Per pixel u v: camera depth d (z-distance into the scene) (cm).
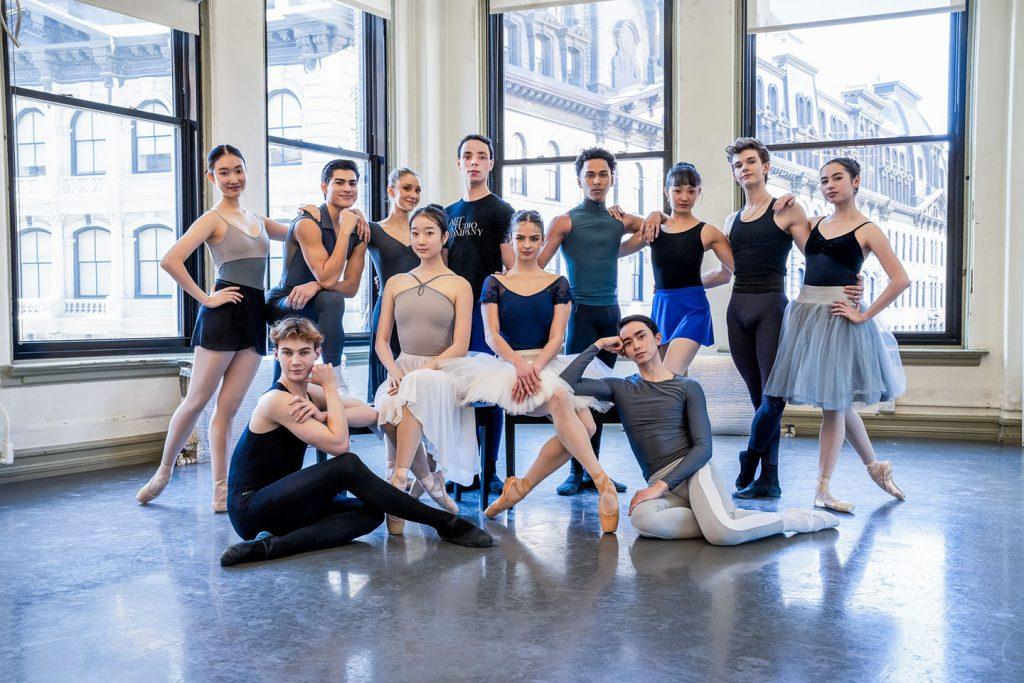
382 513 310
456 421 338
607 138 654
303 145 596
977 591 249
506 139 684
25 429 432
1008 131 539
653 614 230
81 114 470
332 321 373
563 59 662
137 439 479
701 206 618
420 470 339
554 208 673
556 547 301
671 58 629
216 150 368
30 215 450
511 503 342
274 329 302
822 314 364
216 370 360
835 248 366
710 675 189
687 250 397
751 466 391
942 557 286
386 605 238
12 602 242
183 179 518
